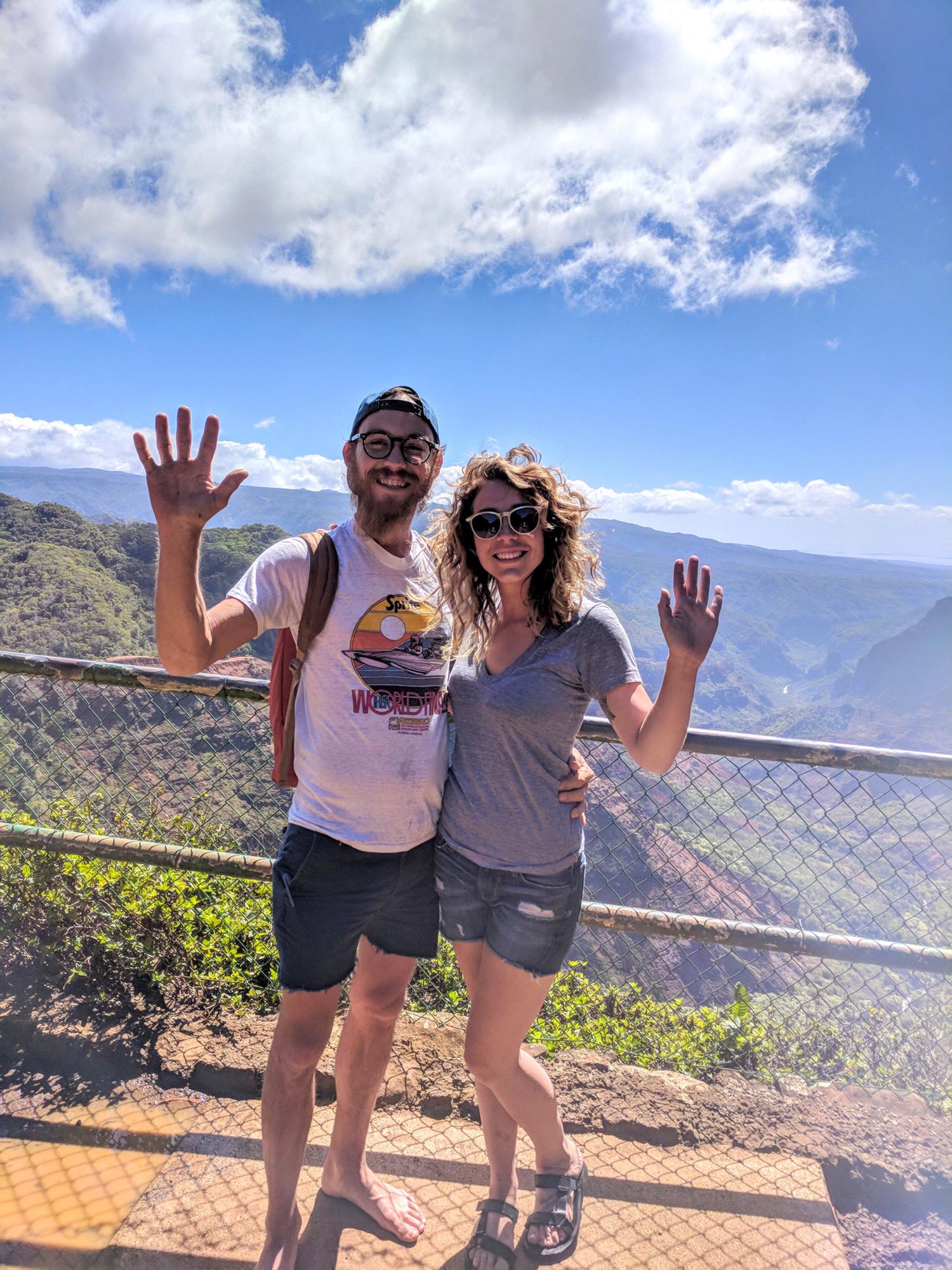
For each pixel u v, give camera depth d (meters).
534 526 1.60
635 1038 2.87
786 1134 2.30
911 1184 2.17
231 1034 2.56
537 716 1.64
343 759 1.66
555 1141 1.85
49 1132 2.18
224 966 2.87
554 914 1.67
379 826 1.68
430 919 1.89
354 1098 1.88
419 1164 2.11
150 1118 2.24
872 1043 2.89
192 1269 1.75
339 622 1.68
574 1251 1.84
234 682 2.70
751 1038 2.79
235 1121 2.24
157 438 1.42
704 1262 1.83
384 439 1.68
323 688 1.68
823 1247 1.89
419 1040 2.59
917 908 2.86
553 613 1.69
